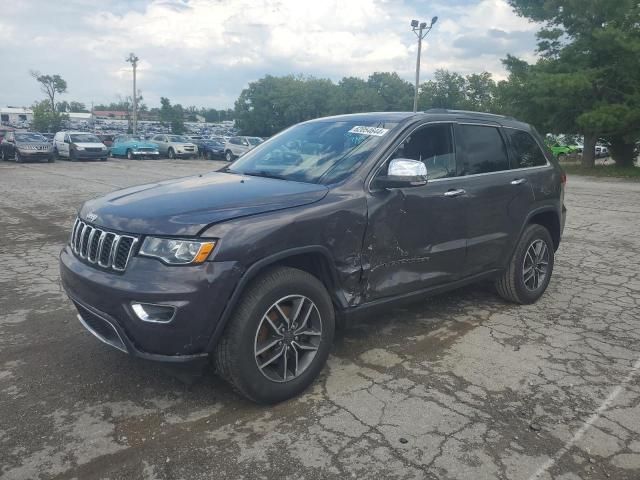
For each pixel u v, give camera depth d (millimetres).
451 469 2775
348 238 3561
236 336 3090
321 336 3496
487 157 4797
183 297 2908
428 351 4211
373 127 4199
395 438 3035
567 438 3068
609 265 7086
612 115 22906
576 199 14766
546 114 26344
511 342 4414
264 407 3346
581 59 24938
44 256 7059
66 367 3828
